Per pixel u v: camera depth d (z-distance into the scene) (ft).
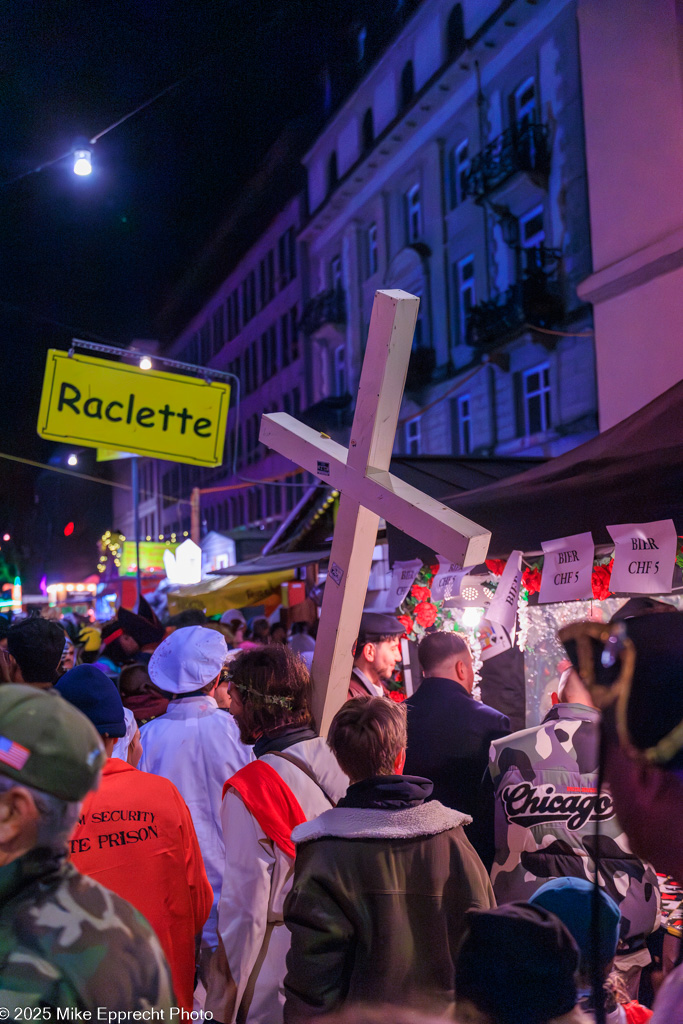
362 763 6.71
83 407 22.07
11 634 10.04
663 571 7.76
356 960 6.08
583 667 2.90
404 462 18.38
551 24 46.39
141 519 166.40
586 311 44.16
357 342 75.10
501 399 52.60
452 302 58.80
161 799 7.29
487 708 10.09
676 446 8.00
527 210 50.31
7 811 4.11
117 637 21.26
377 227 70.64
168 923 6.89
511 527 9.94
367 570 7.84
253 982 7.38
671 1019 2.50
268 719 8.29
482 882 6.61
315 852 6.35
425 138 61.41
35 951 4.01
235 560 73.67
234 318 115.55
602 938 3.46
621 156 30.35
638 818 2.69
